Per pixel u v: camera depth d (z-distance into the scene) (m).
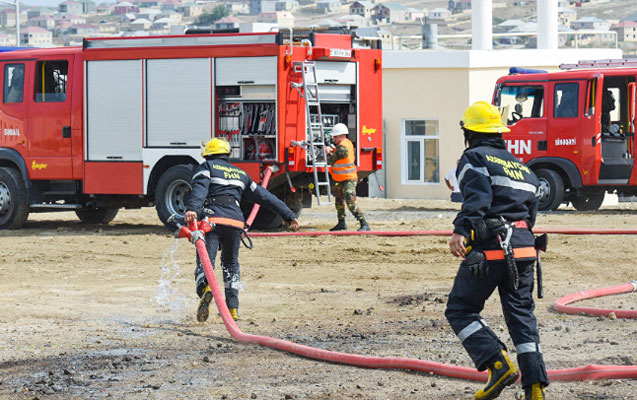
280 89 15.66
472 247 5.87
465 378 6.66
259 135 15.85
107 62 16.72
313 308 9.80
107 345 8.11
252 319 9.23
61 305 10.12
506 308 5.89
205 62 16.11
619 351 7.46
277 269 12.55
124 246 14.87
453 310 5.96
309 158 16.06
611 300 9.99
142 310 9.85
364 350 7.73
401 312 9.48
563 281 11.40
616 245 14.23
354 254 13.75
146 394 6.49
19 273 12.45
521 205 5.89
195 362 7.38
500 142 6.00
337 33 17.16
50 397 6.48
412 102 30.11
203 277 8.87
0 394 6.57
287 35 16.28
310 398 6.30
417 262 13.02
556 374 6.63
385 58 30.39
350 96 16.89
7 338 8.41
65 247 14.82
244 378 6.89
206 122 16.14
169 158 16.45
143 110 16.50
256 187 9.28
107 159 16.80
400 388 6.48
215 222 8.98
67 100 17.05
